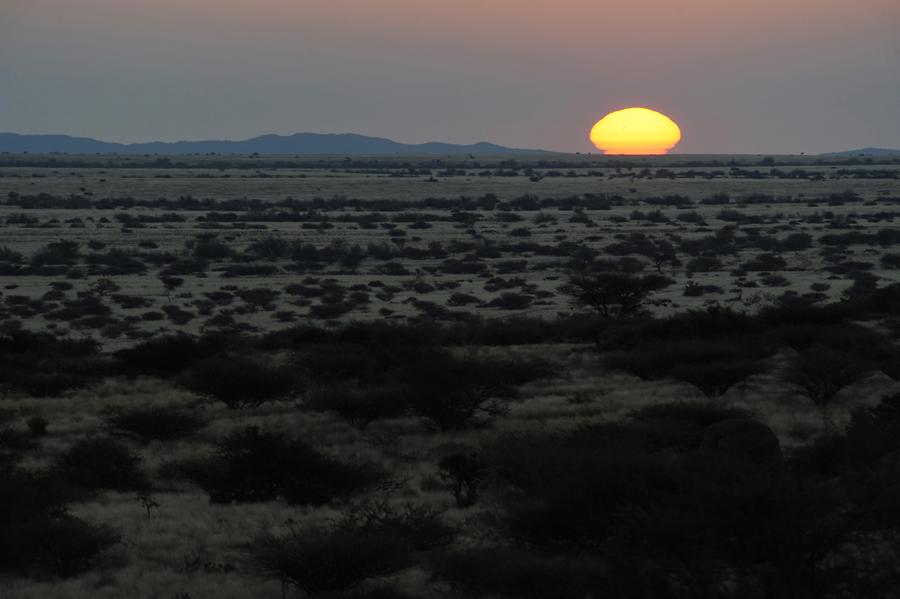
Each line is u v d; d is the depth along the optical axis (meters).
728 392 89.94
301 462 60.31
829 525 32.09
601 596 34.44
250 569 44.97
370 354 99.25
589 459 42.56
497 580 39.06
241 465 60.91
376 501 56.72
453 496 58.69
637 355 98.00
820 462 48.50
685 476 39.41
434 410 80.06
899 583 31.72
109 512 57.91
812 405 82.69
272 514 56.72
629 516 34.97
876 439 49.41
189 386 91.31
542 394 93.06
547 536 41.19
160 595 42.94
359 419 81.75
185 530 53.59
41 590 44.09
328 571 40.88
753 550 32.34
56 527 47.62
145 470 70.19
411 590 41.25
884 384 90.62
